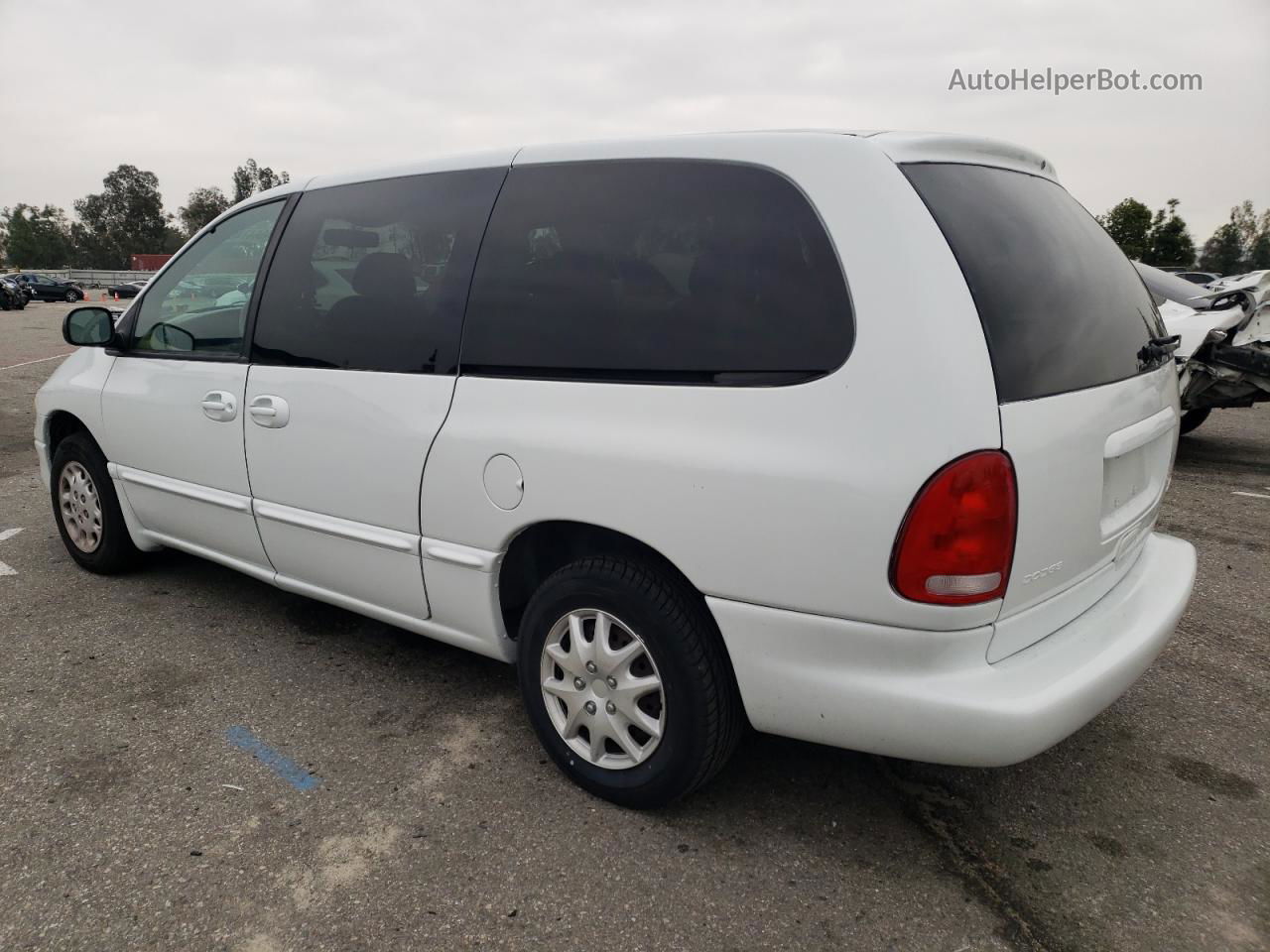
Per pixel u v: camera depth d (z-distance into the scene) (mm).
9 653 3506
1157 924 2131
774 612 2133
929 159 2207
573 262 2494
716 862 2336
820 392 2041
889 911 2166
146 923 2102
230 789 2623
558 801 2588
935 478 1915
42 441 4418
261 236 3393
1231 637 3770
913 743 2061
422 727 2988
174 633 3699
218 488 3475
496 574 2666
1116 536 2422
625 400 2320
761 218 2211
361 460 2904
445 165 2895
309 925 2104
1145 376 2537
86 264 121688
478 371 2639
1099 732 3002
